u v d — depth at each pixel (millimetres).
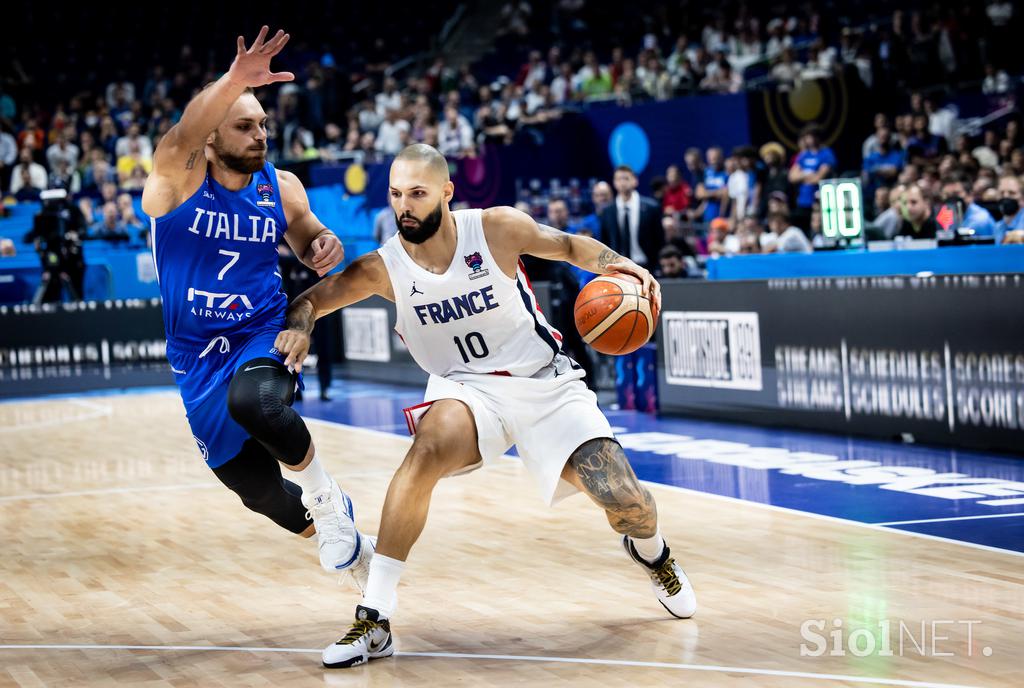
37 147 18297
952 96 13695
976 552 4863
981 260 7648
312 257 4074
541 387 3850
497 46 20422
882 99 14141
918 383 7609
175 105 18891
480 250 3781
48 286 14055
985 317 7133
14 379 13172
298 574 5016
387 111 17328
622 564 4941
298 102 17828
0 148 18328
